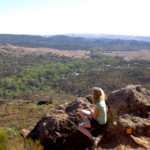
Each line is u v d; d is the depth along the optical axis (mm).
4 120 33156
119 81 179125
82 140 6859
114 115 7316
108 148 6570
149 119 7449
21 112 39625
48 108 36750
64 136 6930
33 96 153875
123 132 6910
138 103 7777
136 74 191125
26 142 6559
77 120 7105
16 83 178750
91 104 7988
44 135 7012
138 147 6711
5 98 152375
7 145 6371
